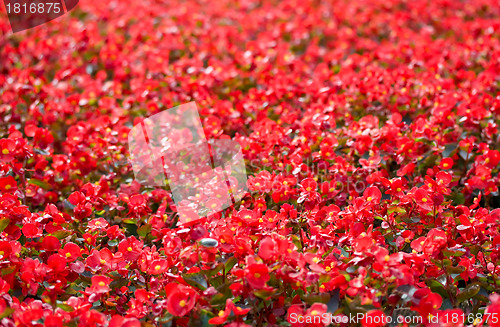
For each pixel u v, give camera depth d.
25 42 5.12
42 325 1.87
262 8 6.95
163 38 5.52
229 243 2.13
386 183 2.48
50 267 2.14
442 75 4.68
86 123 3.57
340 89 4.17
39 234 2.34
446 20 6.26
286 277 2.02
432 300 1.91
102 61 5.18
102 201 2.68
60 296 2.21
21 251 2.40
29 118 4.02
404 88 3.89
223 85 4.50
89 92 4.09
